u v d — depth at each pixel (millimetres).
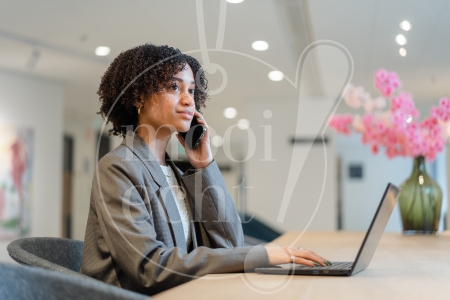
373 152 3232
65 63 6242
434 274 1274
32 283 890
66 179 9984
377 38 5074
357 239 2633
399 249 2025
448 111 2998
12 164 6480
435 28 4684
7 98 6516
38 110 6898
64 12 4508
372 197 14562
